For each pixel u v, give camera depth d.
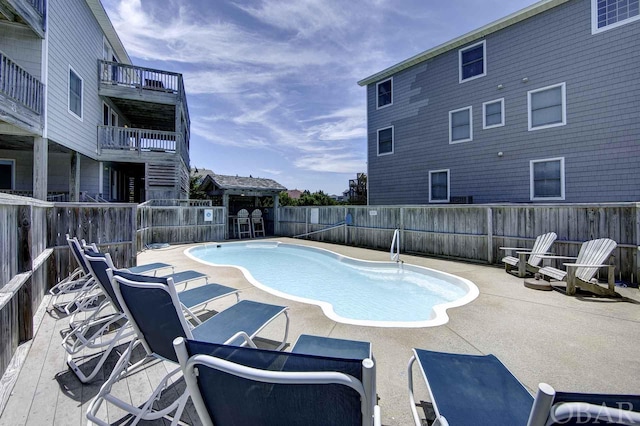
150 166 12.15
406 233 9.03
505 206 6.82
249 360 1.14
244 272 6.06
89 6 10.44
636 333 3.26
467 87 11.02
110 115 12.40
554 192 9.26
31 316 3.02
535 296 4.57
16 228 2.91
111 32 12.03
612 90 8.25
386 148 13.75
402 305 5.29
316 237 12.51
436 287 6.27
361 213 10.46
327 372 1.05
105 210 5.49
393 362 2.68
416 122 12.55
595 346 2.97
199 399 1.22
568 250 5.79
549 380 2.40
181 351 1.16
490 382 1.73
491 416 1.46
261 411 1.17
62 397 2.17
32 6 7.32
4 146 10.04
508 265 6.35
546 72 9.29
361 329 3.36
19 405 2.07
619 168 8.20
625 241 5.16
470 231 7.51
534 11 9.31
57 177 11.18
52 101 8.27
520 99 9.81
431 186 12.16
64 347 2.80
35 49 7.79
